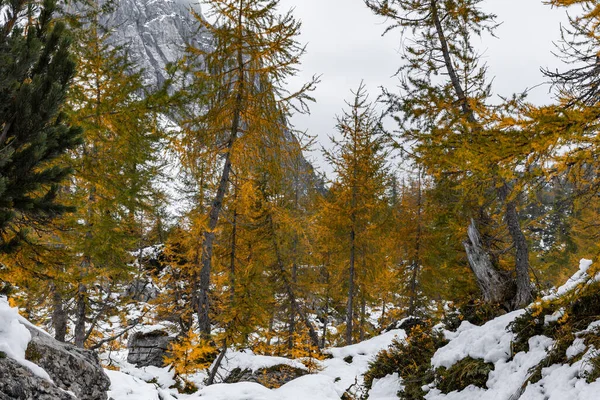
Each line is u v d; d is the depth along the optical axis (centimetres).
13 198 460
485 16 1090
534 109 409
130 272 1148
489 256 1160
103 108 824
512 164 428
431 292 2011
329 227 1875
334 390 1058
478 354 702
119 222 1001
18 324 480
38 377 435
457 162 462
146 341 1588
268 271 1864
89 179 876
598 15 479
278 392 1011
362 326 2073
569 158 407
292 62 1200
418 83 1077
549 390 472
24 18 501
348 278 2017
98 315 1287
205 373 1298
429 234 1942
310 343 1317
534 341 604
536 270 1441
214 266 1738
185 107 889
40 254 642
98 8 911
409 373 857
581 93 515
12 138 470
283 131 1288
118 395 662
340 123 1842
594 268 481
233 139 1321
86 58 970
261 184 1708
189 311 1695
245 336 1320
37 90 458
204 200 1521
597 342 467
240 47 1216
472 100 452
